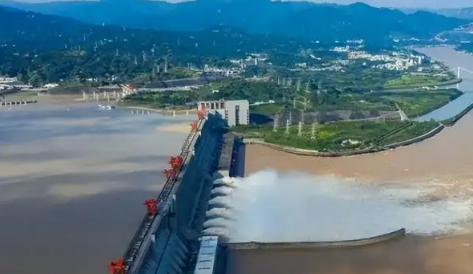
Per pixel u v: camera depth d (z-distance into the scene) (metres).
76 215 151.75
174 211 154.50
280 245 154.75
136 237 130.75
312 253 153.00
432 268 143.50
